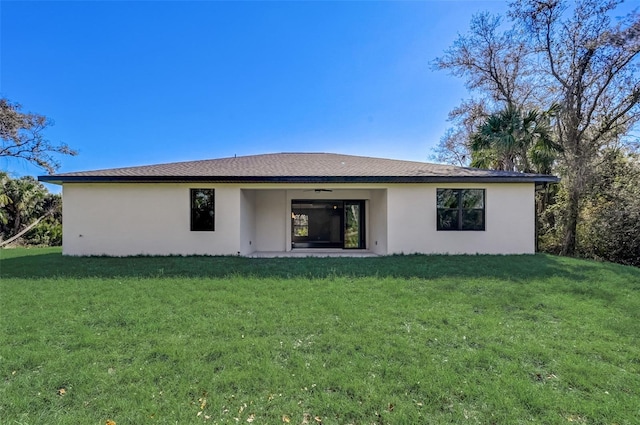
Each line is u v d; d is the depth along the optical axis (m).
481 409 2.59
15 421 2.39
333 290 5.89
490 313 4.77
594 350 3.61
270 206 12.80
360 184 10.44
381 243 11.29
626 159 13.88
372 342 3.77
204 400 2.67
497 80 16.98
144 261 9.05
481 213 10.74
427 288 6.06
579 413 2.55
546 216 15.81
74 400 2.66
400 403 2.65
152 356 3.40
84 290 5.87
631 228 12.28
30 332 3.98
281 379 2.97
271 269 7.80
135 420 2.42
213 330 4.07
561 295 5.68
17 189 22.73
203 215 10.46
